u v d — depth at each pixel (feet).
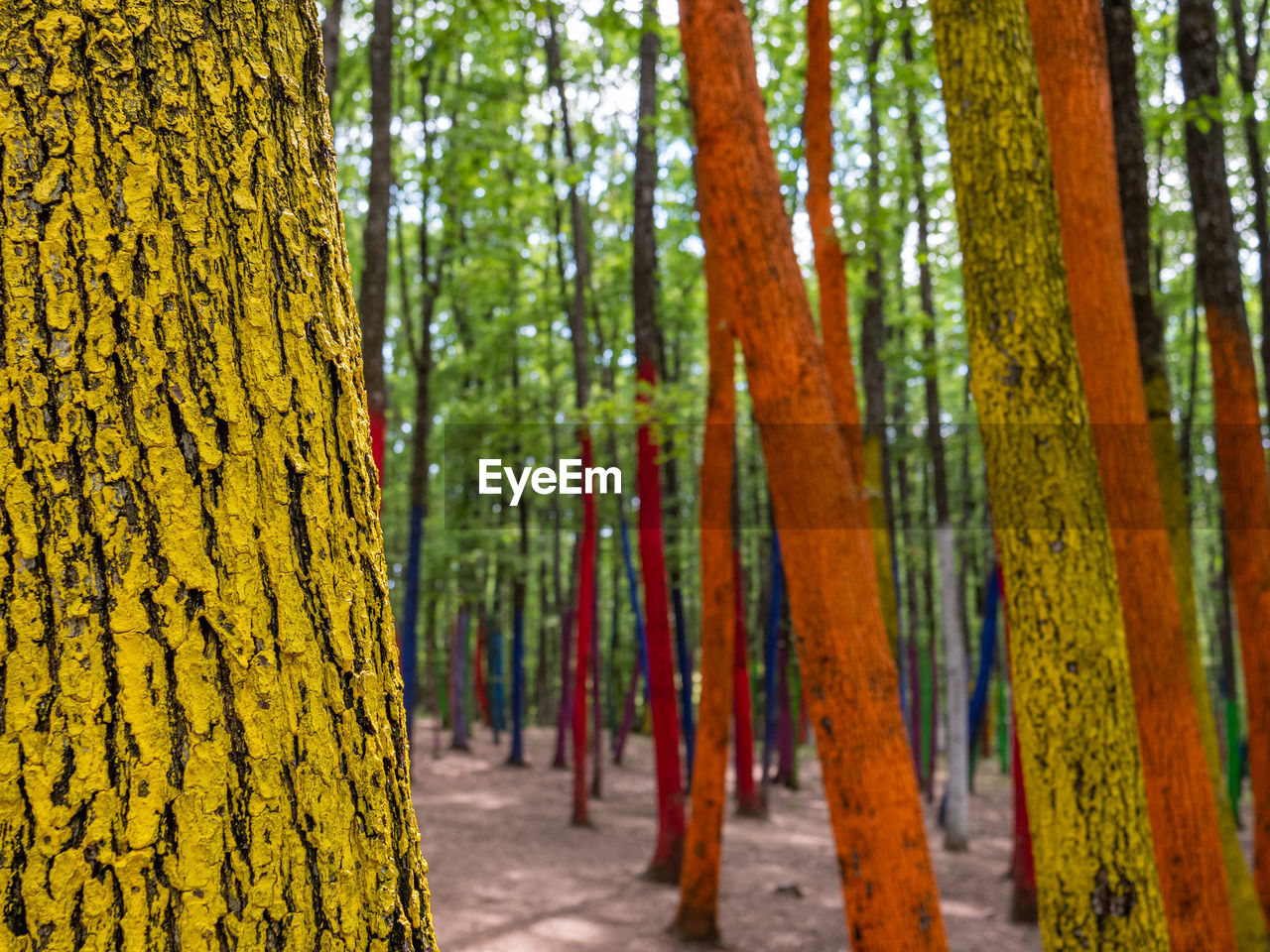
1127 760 9.21
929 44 27.27
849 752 9.28
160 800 2.42
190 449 2.60
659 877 30.14
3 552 2.39
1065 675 9.25
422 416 44.06
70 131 2.53
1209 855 12.17
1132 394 11.78
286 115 2.99
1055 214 10.02
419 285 62.34
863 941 9.25
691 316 50.80
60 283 2.48
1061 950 9.23
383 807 2.88
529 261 46.24
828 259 20.75
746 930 25.94
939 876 34.22
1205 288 22.77
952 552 40.22
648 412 26.35
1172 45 34.09
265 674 2.63
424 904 3.02
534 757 62.49
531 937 23.81
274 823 2.59
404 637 41.93
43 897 2.28
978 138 10.06
